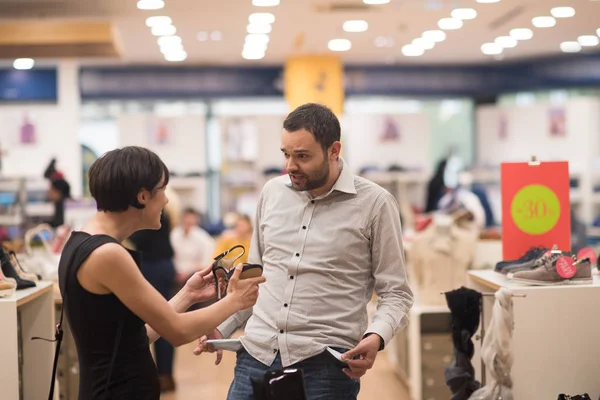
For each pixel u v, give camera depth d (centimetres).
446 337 548
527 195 365
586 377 327
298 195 289
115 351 228
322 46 1041
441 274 552
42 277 448
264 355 277
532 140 1212
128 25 880
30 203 1074
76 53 850
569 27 913
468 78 1230
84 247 226
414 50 1064
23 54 848
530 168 364
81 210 774
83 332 229
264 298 285
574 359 327
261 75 1213
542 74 1198
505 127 1227
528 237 364
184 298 269
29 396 351
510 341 310
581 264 333
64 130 1142
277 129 1230
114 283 223
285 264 282
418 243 555
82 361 234
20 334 350
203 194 1212
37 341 351
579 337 327
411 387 577
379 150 1240
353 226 279
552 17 844
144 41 982
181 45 1002
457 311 328
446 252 550
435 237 554
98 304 226
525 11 813
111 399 228
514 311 325
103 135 1266
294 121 270
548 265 329
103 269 223
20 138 1136
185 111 1284
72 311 229
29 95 1155
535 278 329
